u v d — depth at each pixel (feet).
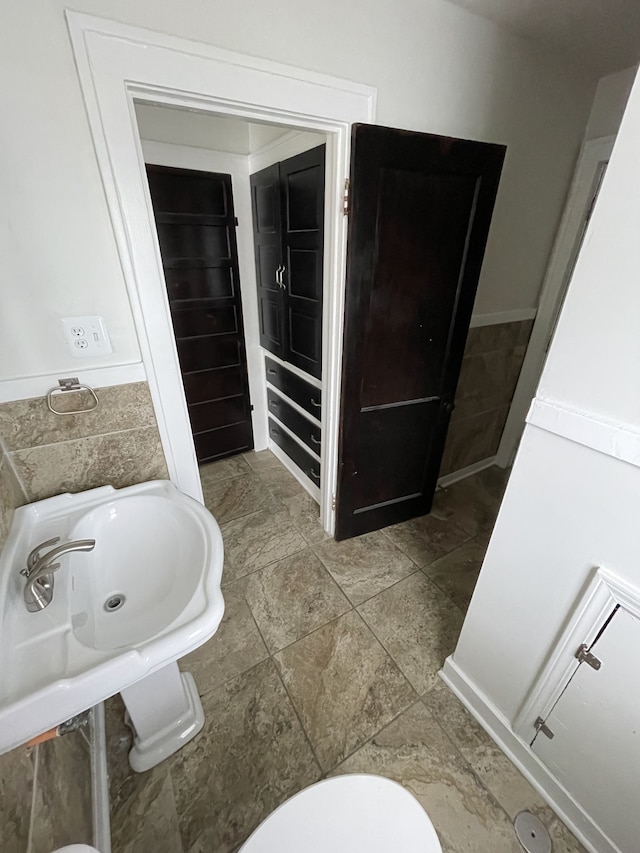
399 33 3.84
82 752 3.34
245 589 5.76
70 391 3.61
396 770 3.75
